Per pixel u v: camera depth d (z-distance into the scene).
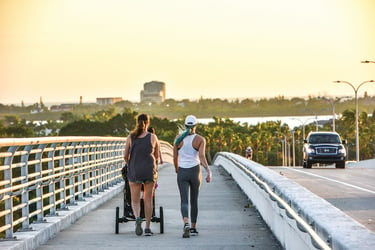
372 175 52.84
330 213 12.76
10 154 18.77
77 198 31.97
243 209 29.38
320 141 70.25
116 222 22.66
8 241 18.41
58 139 23.55
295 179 47.38
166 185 43.94
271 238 21.22
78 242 20.84
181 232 22.95
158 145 22.31
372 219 25.05
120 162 42.97
